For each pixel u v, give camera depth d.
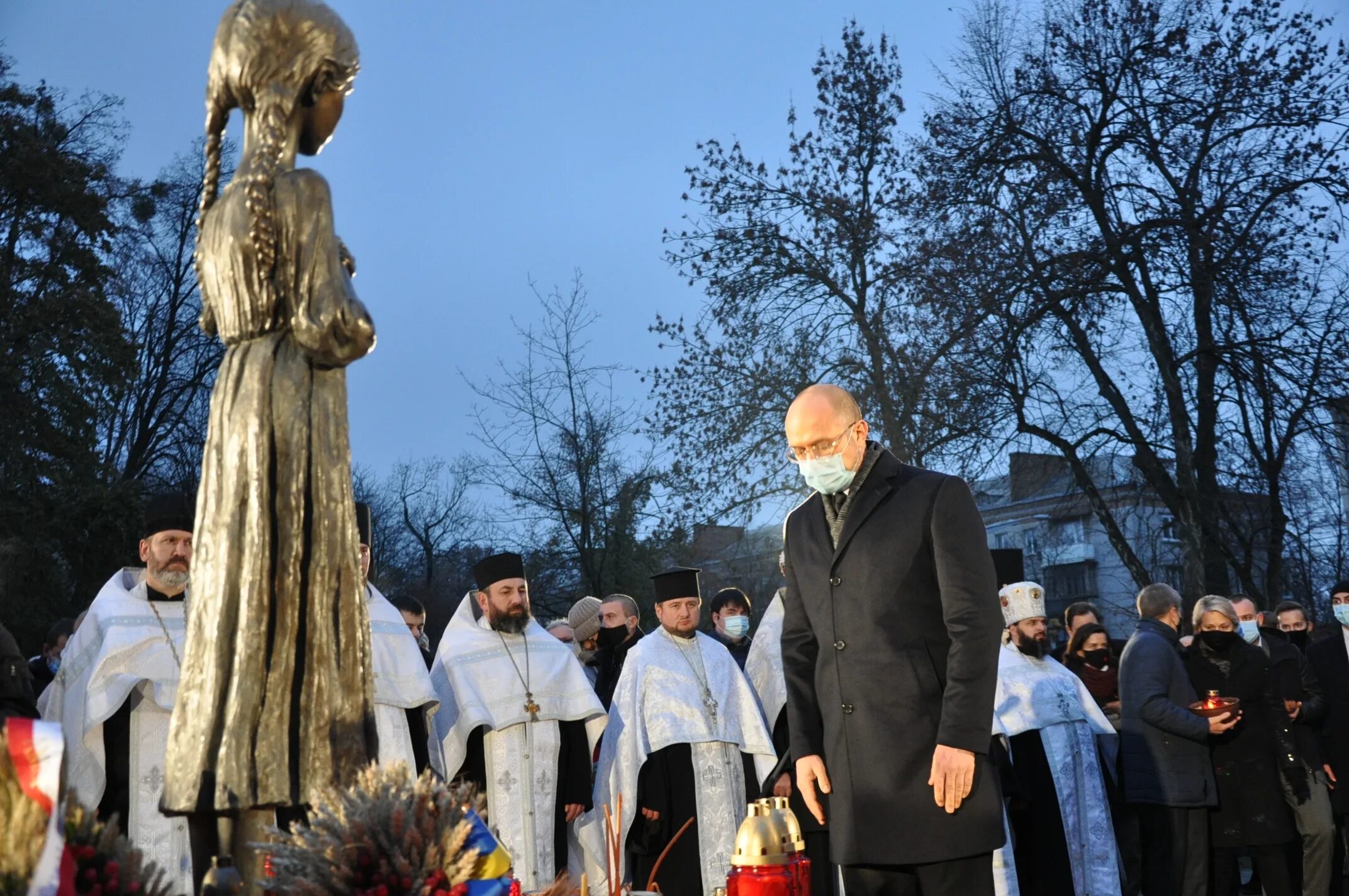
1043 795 7.75
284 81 2.70
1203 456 18.42
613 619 9.13
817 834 7.07
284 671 2.54
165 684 4.79
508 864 2.45
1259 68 18.81
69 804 2.10
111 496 21.72
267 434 2.57
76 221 23.67
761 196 22.89
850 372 21.44
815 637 3.85
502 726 6.76
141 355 24.27
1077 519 21.36
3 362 21.88
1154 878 7.68
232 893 2.15
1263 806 7.50
